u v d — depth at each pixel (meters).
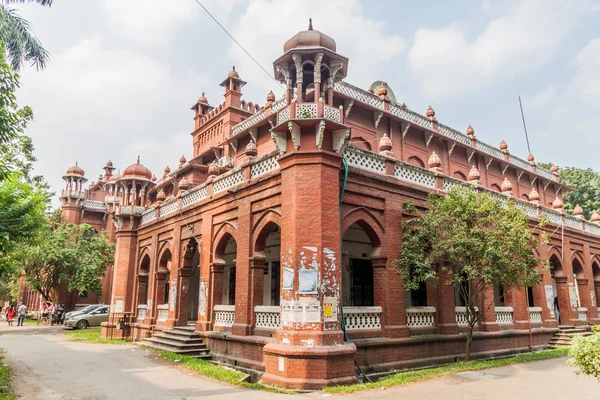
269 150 18.17
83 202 34.84
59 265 28.31
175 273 16.53
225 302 18.56
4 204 10.48
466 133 23.75
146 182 21.73
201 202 15.22
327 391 8.81
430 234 11.88
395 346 11.45
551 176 29.23
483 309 13.63
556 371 11.24
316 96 10.98
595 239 21.23
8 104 9.20
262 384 9.84
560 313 18.59
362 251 15.23
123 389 9.06
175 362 12.41
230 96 24.27
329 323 9.77
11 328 25.62
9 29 11.80
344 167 11.05
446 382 9.73
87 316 25.62
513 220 11.73
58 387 9.19
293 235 10.12
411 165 13.09
